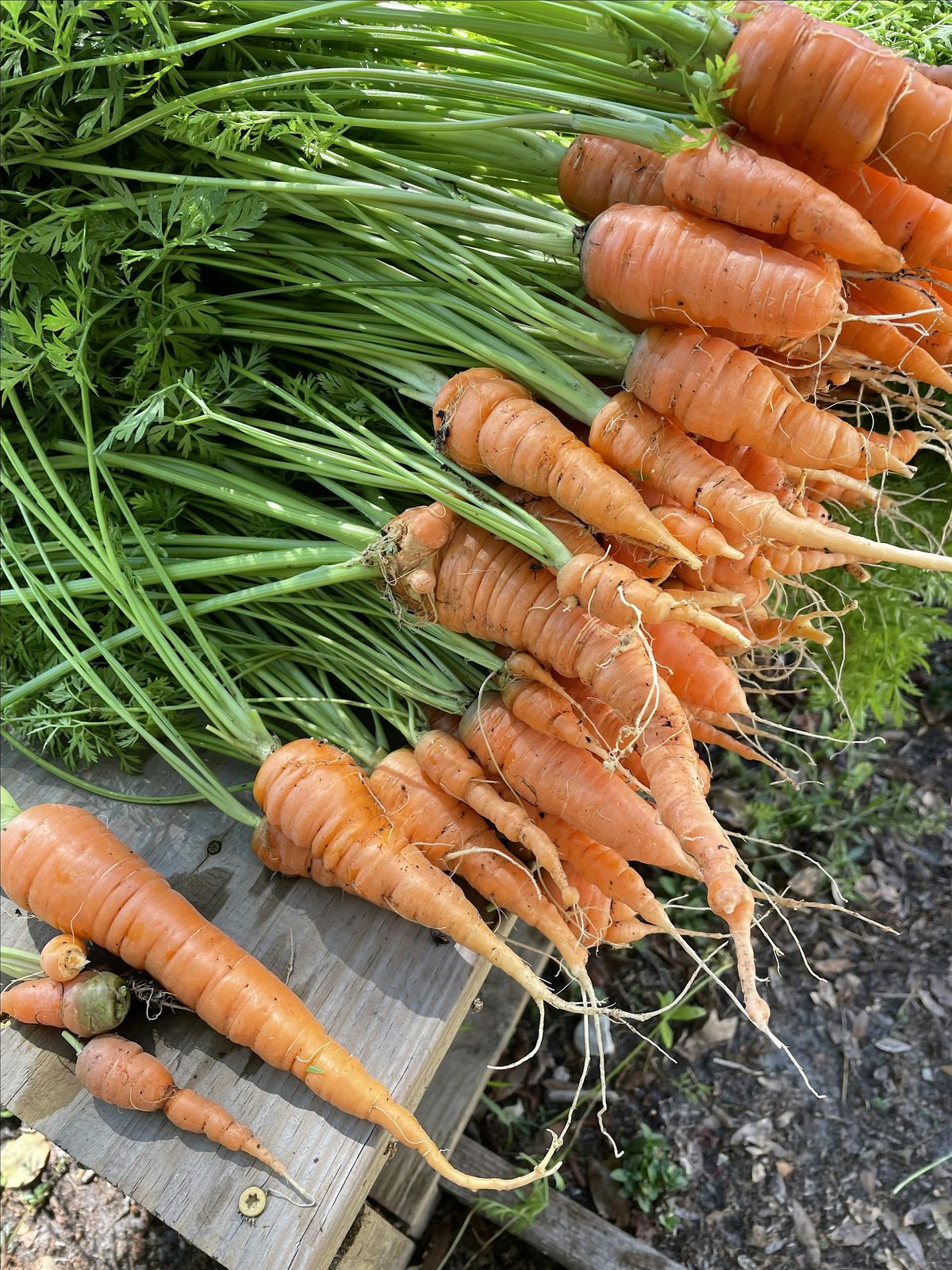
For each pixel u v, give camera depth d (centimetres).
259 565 35
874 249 26
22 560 37
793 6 26
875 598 44
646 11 26
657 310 28
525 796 33
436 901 32
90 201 36
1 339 35
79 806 37
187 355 35
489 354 31
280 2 31
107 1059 30
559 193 32
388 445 32
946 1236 44
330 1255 29
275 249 34
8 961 34
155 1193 30
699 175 26
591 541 31
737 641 29
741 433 29
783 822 56
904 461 33
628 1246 42
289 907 35
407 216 31
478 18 29
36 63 33
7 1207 45
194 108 31
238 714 35
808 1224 44
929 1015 50
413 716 35
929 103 25
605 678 30
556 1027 51
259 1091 31
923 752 59
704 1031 50
